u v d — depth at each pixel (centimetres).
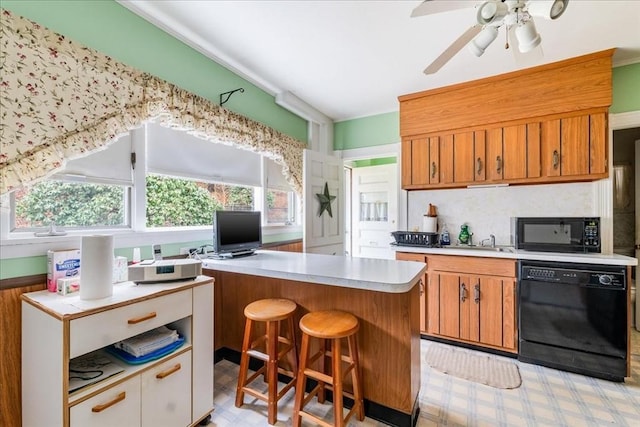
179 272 164
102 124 169
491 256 258
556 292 230
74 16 163
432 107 316
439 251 281
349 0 183
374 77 289
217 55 249
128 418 132
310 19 202
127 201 200
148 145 211
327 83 303
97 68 167
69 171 167
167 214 233
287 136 336
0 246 138
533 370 229
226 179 275
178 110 213
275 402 168
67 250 158
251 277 226
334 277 154
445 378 217
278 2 186
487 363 240
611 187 259
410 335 163
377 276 155
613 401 189
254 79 291
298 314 200
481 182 295
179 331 166
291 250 355
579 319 223
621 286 212
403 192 362
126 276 168
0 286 137
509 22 145
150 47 202
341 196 392
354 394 165
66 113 154
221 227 223
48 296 139
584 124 253
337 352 147
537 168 270
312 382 198
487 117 288
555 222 252
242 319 235
